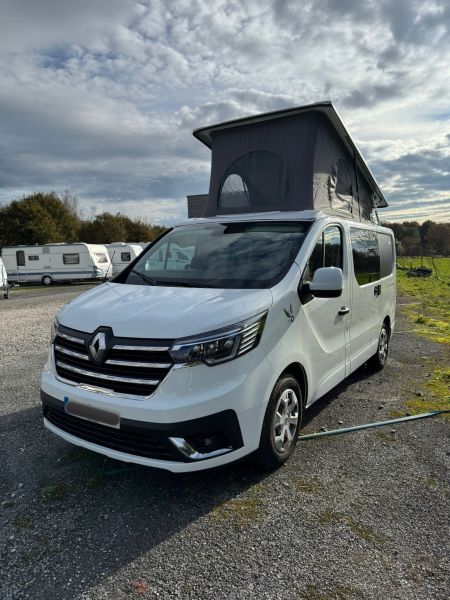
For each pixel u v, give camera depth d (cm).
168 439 274
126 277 417
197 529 275
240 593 225
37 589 229
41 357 735
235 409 290
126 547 260
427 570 239
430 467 349
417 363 670
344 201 585
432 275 3184
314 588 228
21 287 2831
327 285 352
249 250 395
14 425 438
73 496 312
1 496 313
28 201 4634
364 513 290
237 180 548
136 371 286
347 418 452
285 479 332
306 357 370
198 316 293
